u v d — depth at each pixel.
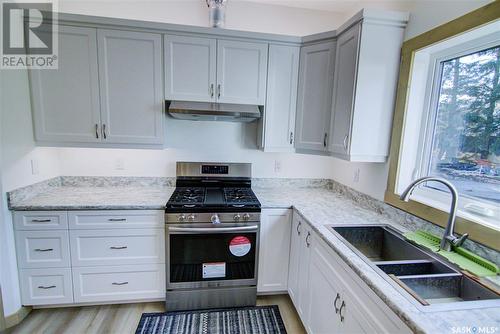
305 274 1.82
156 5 2.26
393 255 1.60
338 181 2.56
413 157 1.75
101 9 2.20
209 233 1.98
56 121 1.98
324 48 2.03
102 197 2.06
